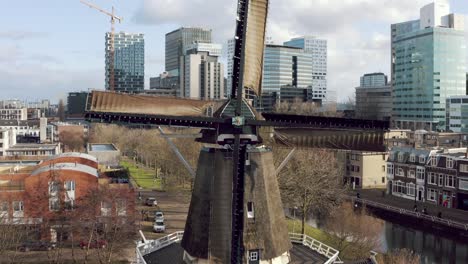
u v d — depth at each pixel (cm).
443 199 9944
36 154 14288
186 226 3297
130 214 7244
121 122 3098
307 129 3250
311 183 7488
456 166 9625
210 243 3089
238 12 3059
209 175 3150
